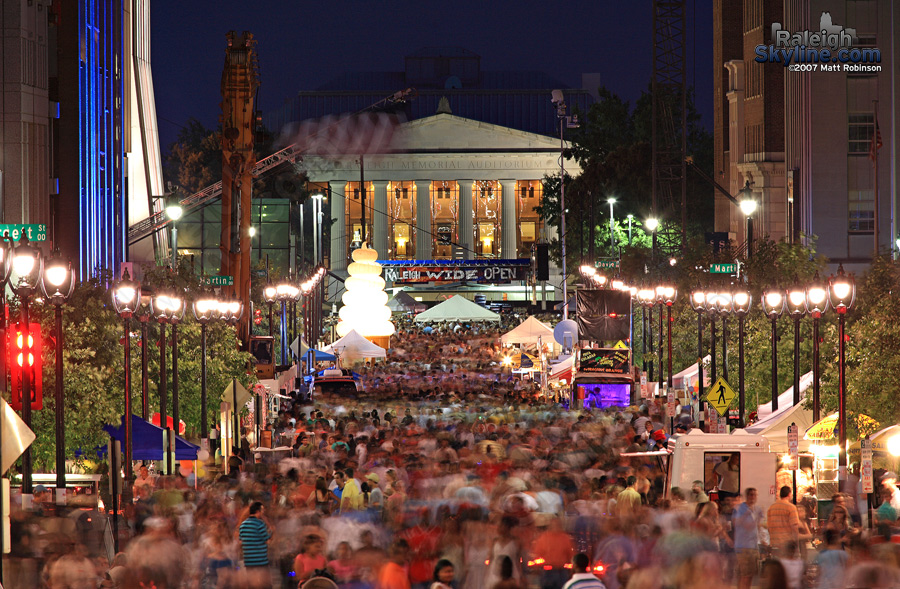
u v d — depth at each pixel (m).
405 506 32.50
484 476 39.12
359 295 128.38
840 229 99.50
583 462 44.19
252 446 63.66
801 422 44.81
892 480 35.19
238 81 74.56
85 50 74.06
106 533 31.53
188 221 127.56
